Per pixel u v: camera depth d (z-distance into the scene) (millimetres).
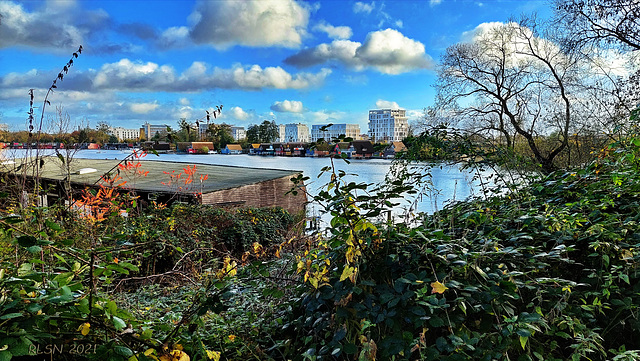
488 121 9594
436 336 1853
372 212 1947
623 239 2283
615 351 1714
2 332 1176
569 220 2346
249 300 2865
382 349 1725
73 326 1411
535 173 3930
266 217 8516
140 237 5133
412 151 4137
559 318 1796
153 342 1578
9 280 1349
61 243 1506
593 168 3375
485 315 1831
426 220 2850
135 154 4395
